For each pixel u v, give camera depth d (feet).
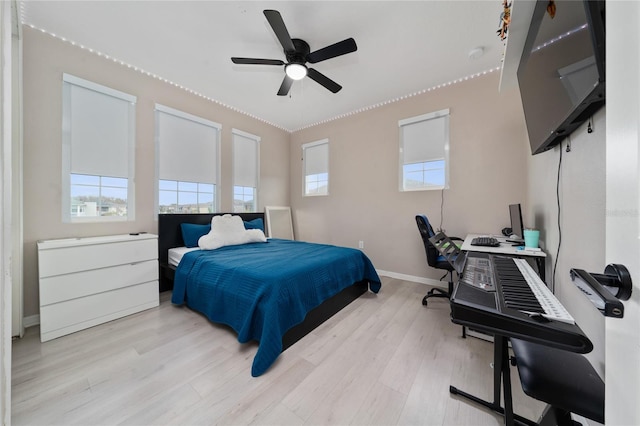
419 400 4.13
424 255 10.57
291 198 15.83
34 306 6.69
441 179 10.19
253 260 7.12
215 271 6.73
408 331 6.40
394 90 10.38
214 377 4.65
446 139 9.99
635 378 1.26
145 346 5.65
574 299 3.90
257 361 4.69
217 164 11.72
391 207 11.47
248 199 13.34
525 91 4.83
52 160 7.09
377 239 11.94
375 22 6.59
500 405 3.85
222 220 10.22
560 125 3.52
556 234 4.92
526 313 2.19
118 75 8.39
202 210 11.21
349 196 12.96
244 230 10.65
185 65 8.61
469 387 4.41
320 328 6.57
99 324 6.68
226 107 12.04
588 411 2.27
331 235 13.74
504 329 2.19
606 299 1.33
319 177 14.48
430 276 10.41
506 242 6.97
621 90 1.40
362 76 9.27
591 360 3.28
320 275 6.71
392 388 4.40
